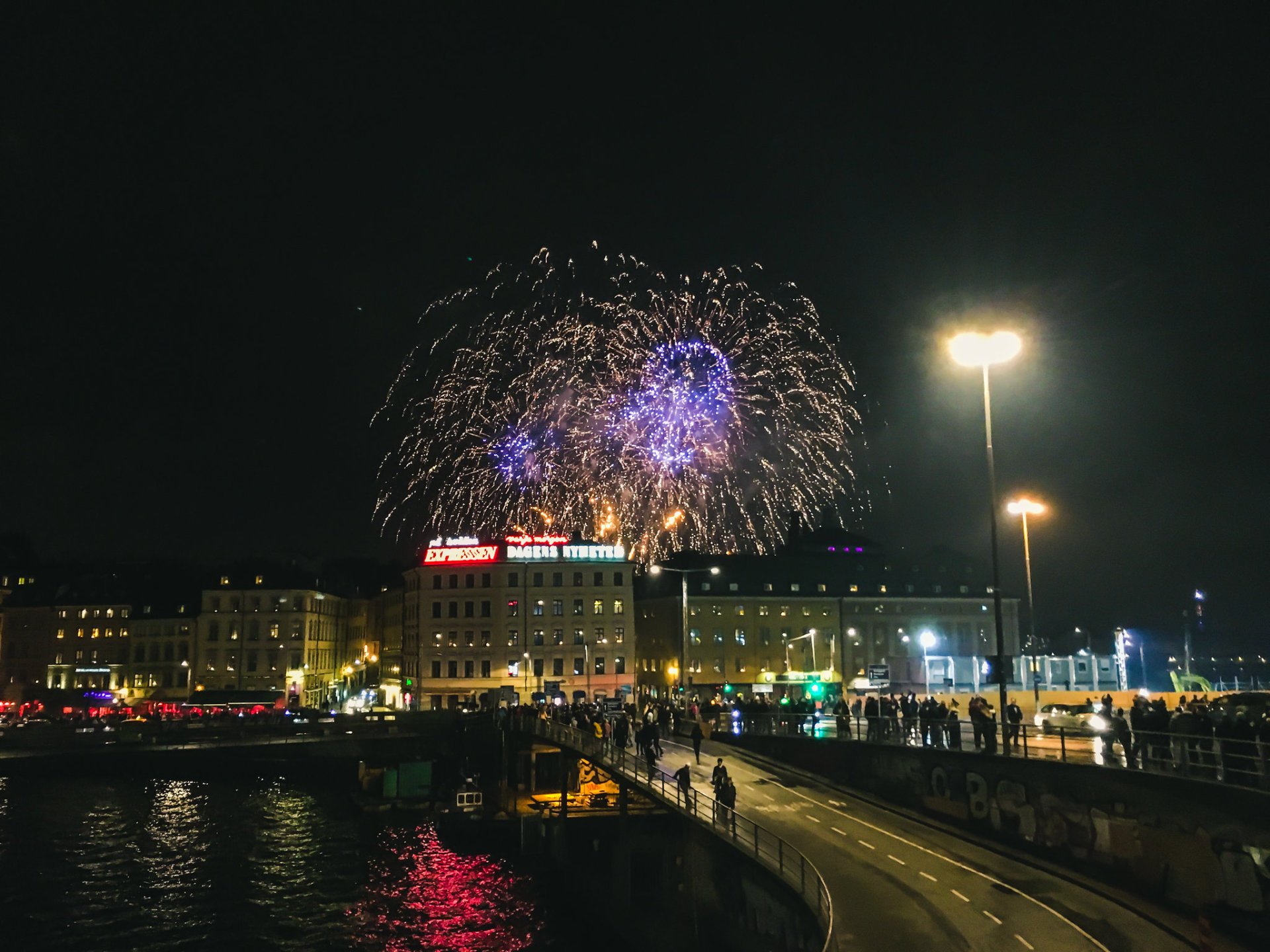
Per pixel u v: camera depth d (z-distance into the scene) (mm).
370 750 97125
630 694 113625
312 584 152250
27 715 125812
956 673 85688
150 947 48438
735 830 35031
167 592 159000
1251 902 24984
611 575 132500
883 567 146250
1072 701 61969
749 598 136625
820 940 25188
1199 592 115000
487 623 130375
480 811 73312
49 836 71312
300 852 67312
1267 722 28375
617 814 54812
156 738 96625
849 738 47688
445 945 48438
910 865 33031
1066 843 32250
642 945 45281
